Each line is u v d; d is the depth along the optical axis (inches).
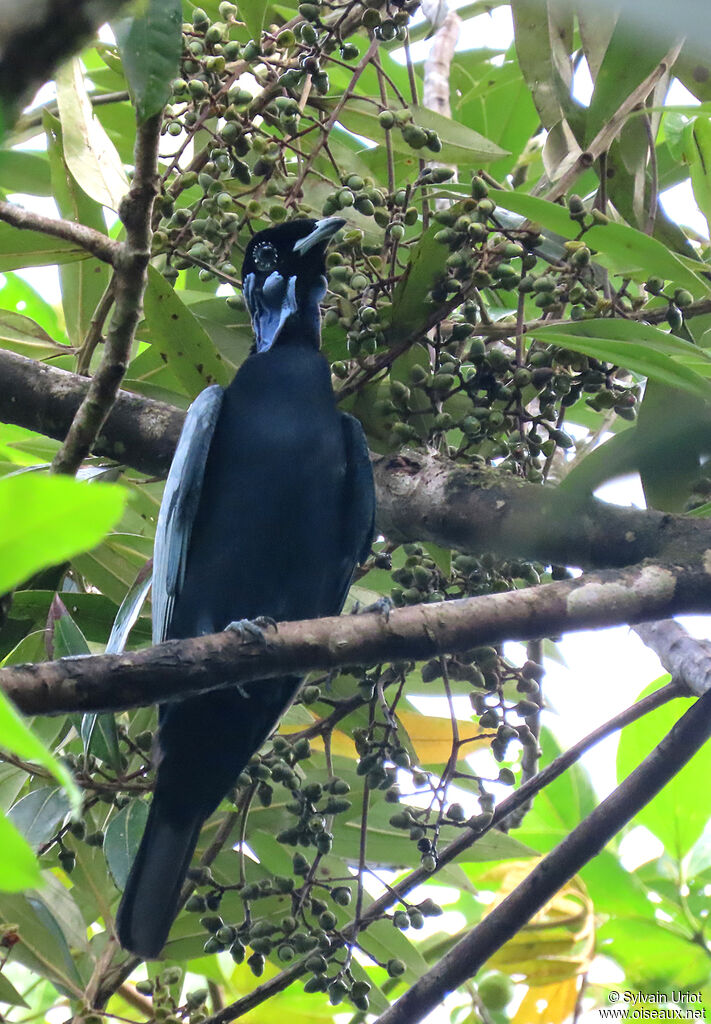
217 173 333.1
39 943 349.4
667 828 442.0
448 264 305.4
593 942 427.5
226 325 402.9
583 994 418.0
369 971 476.4
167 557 336.8
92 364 418.6
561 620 261.1
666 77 354.9
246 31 410.3
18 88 91.1
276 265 379.2
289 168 391.5
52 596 331.6
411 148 364.5
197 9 329.7
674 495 298.5
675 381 273.0
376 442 367.6
